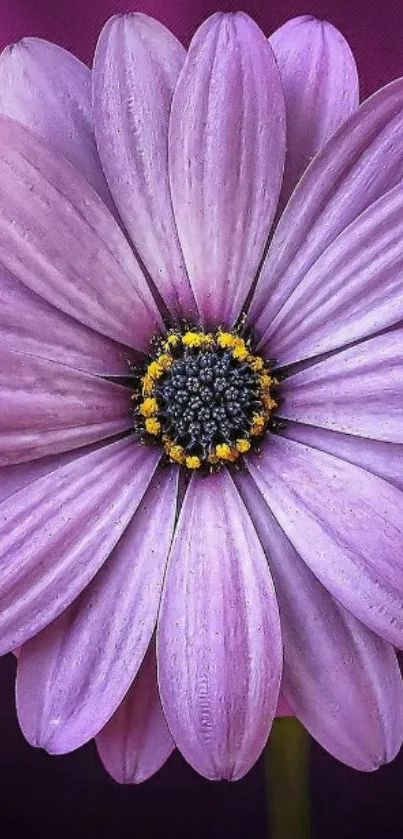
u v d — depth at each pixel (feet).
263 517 0.30
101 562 0.28
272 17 0.35
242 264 0.29
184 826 0.47
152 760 0.29
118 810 0.46
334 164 0.27
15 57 0.28
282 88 0.27
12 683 0.43
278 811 0.37
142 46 0.27
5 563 0.27
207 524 0.29
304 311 0.29
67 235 0.27
